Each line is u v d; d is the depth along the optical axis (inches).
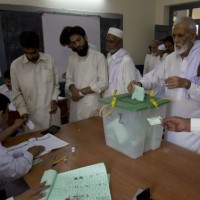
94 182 37.6
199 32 163.0
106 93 85.7
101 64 82.6
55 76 81.0
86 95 83.2
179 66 63.4
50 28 136.3
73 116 89.4
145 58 183.6
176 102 63.1
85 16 148.8
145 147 48.2
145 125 45.8
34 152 47.5
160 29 182.5
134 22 177.3
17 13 123.3
